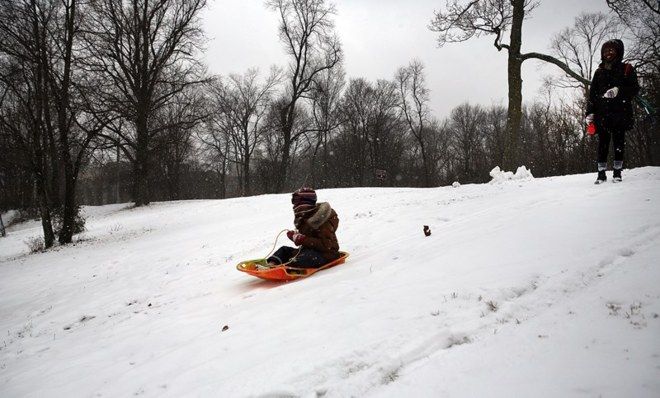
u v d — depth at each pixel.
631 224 4.67
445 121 68.25
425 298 3.92
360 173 55.41
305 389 2.80
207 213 23.22
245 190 50.84
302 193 6.25
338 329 3.62
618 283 3.35
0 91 26.77
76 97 20.44
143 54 31.78
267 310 4.61
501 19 15.98
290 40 37.44
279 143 52.50
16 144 21.97
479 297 3.69
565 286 3.58
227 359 3.50
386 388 2.68
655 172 7.90
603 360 2.41
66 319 7.59
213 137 52.50
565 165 33.62
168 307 6.49
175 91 31.97
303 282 5.52
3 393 4.17
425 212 9.12
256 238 12.16
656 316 2.74
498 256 4.62
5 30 18.97
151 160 41.47
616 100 7.32
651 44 19.12
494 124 61.56
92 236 21.55
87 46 25.55
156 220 23.89
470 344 2.99
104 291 9.49
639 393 2.06
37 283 12.05
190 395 3.02
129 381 3.61
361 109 54.59
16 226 36.75
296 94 38.34
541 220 5.69
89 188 77.25
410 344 3.14
